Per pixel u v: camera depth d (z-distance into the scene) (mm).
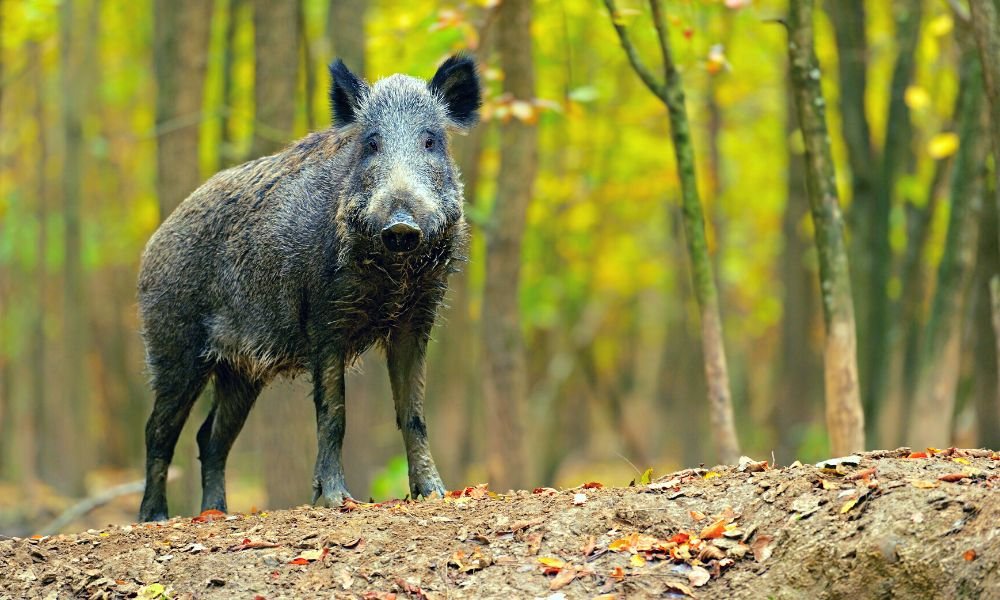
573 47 23484
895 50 21281
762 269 34375
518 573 7445
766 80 26672
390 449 26250
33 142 31234
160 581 7898
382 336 9609
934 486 7098
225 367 10484
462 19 13484
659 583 7238
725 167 30031
